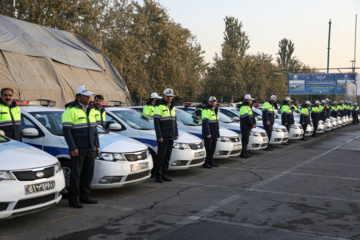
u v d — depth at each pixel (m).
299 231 4.69
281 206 5.90
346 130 25.38
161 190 7.05
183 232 4.61
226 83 46.94
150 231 4.65
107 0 25.91
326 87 43.59
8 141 5.41
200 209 5.70
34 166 4.67
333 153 12.97
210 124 9.64
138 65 29.20
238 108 14.23
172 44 31.86
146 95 30.20
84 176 5.97
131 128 8.45
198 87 41.31
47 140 6.52
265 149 13.66
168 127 7.74
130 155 6.47
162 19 31.80
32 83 11.83
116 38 26.53
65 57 13.80
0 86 10.84
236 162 10.76
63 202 6.11
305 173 8.94
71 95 13.09
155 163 8.21
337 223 5.04
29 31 13.59
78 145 5.72
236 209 5.70
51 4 21.62
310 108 19.81
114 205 5.93
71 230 4.68
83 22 23.22
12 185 4.38
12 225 4.87
